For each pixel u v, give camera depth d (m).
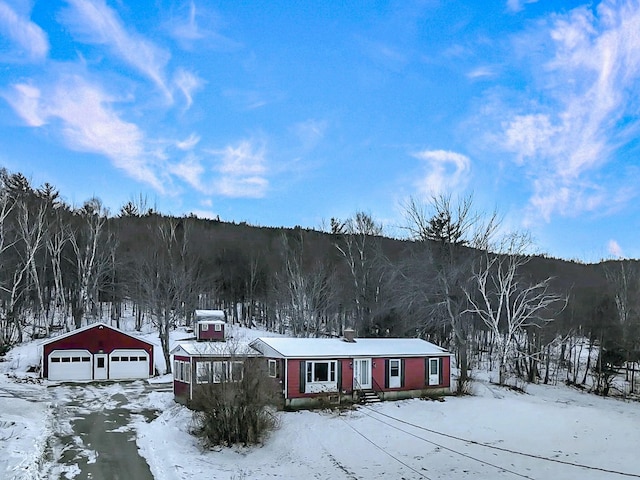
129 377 44.00
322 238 79.50
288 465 22.41
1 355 46.69
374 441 26.20
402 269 53.94
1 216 52.91
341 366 33.78
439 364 37.66
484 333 66.12
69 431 25.61
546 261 75.75
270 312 74.00
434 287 43.91
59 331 56.88
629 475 21.69
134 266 63.62
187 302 59.31
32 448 21.75
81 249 63.31
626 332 48.19
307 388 32.41
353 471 21.80
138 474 19.91
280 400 30.06
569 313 56.31
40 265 59.38
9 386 37.41
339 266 69.88
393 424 29.31
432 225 46.62
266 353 33.84
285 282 66.44
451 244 45.22
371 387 34.84
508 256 48.19
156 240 62.41
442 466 22.64
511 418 31.59
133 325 64.50
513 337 49.34
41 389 37.19
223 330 53.22
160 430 26.30
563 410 34.41
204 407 25.27
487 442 26.70
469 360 47.06
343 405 32.59
